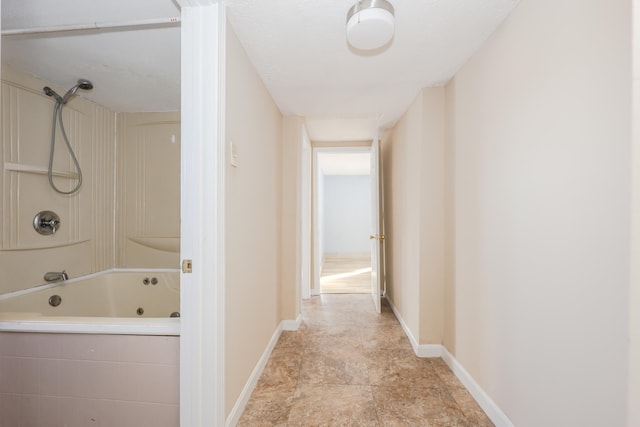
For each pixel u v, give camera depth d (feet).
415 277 7.25
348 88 6.79
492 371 4.75
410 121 7.77
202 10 3.87
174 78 6.57
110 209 8.21
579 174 3.11
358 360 6.74
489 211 4.80
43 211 6.44
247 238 5.34
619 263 2.72
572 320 3.22
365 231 24.16
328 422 4.74
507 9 4.17
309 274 11.87
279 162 8.30
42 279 6.42
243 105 5.10
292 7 4.09
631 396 2.65
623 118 2.66
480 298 5.10
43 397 4.35
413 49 5.18
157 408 4.25
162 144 8.33
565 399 3.32
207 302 3.90
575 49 3.14
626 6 2.63
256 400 5.30
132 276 8.10
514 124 4.16
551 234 3.50
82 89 6.95
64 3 4.24
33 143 6.24
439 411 4.98
